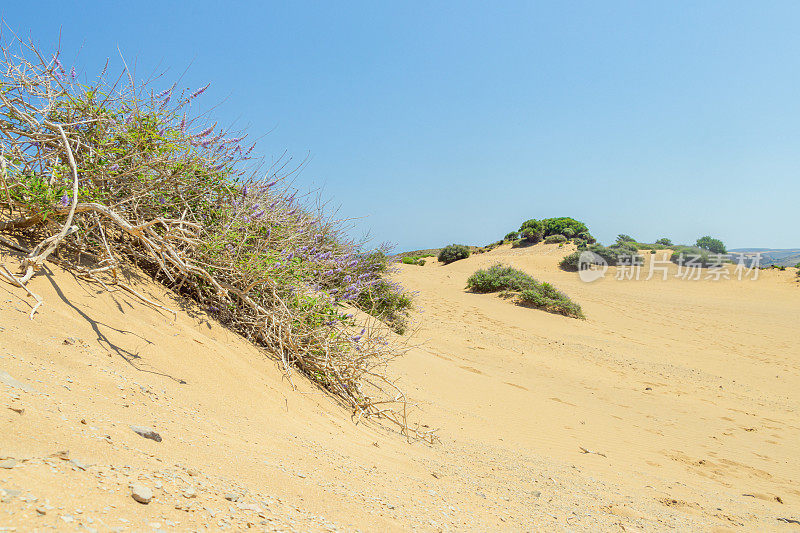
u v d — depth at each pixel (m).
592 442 5.95
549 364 11.40
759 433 7.81
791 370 13.71
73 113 3.55
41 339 2.29
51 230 3.31
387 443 3.68
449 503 2.68
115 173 3.59
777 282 32.41
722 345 16.75
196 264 4.05
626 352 14.16
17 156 3.32
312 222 5.61
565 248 46.62
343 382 4.35
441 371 7.88
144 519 1.33
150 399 2.33
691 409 8.98
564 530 2.79
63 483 1.33
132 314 3.14
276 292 4.29
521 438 5.51
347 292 5.57
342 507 2.03
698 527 3.49
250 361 3.65
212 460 1.98
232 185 4.43
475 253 52.38
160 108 3.78
